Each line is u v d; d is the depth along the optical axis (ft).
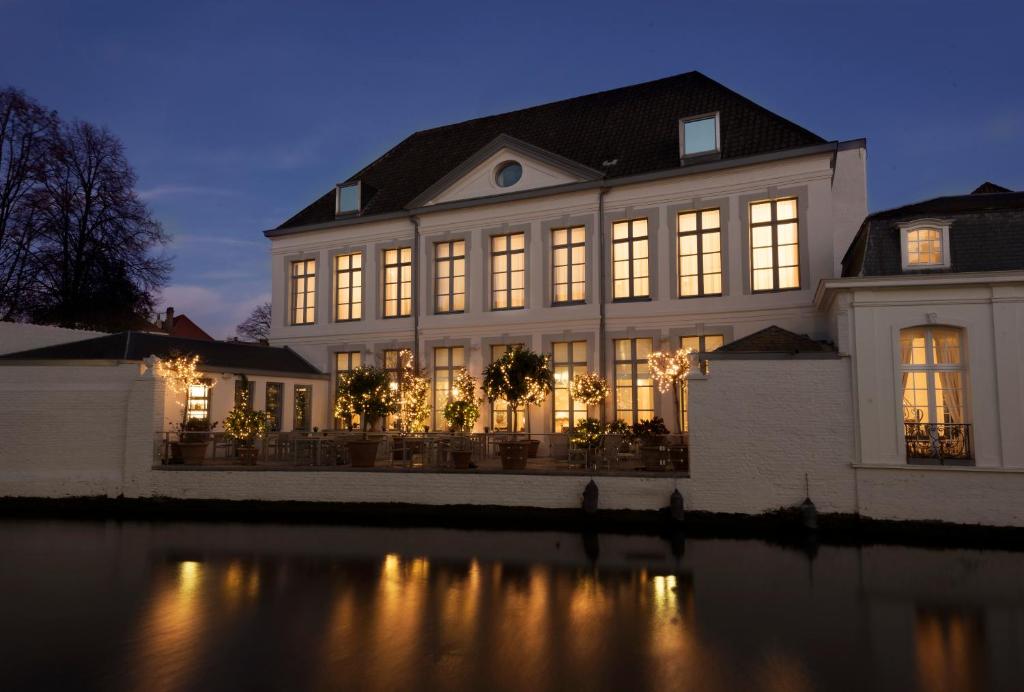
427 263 67.67
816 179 53.06
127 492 49.85
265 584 28.81
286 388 67.26
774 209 54.90
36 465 50.96
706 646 21.12
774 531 39.32
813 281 52.44
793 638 21.83
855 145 56.03
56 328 61.87
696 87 67.41
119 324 93.09
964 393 38.14
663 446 46.47
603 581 29.01
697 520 41.37
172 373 53.42
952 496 37.24
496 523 42.96
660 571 30.71
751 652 20.61
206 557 34.22
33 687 18.19
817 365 40.11
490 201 64.28
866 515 38.65
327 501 47.37
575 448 47.19
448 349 66.74
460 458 47.42
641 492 42.42
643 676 18.76
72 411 51.19
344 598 26.58
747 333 54.44
